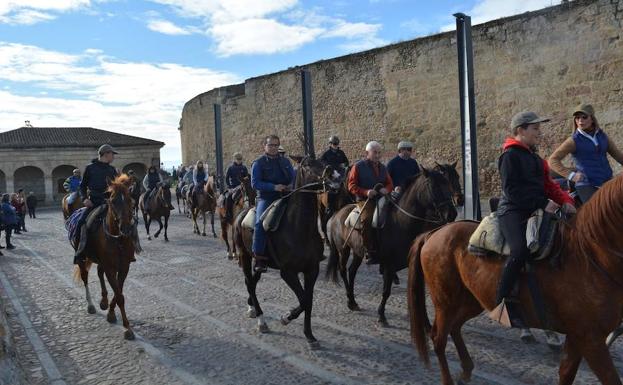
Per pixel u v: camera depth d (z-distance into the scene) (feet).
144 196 54.29
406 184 22.84
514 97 54.19
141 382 16.85
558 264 11.89
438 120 62.59
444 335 14.62
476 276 13.46
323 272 33.94
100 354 19.65
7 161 146.10
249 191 38.09
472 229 14.33
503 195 13.35
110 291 30.53
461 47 34.91
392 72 67.36
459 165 60.54
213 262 38.93
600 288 11.33
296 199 19.92
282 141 89.15
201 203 55.52
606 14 46.62
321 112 78.28
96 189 25.13
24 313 26.07
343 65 73.87
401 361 17.54
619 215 10.99
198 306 26.12
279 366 17.63
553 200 13.14
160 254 44.01
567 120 50.16
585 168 17.38
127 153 157.48
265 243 20.33
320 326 21.90
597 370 11.43
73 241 25.08
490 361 17.08
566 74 49.88
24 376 16.62
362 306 24.93
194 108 119.65
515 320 12.69
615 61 46.37
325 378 16.43
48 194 149.89
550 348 17.57
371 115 70.79
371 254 22.75
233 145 102.32
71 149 151.84
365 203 23.39
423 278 15.44
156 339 21.13
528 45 52.49
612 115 46.85
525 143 12.90
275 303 26.05
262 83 91.71
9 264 42.63
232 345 20.01
